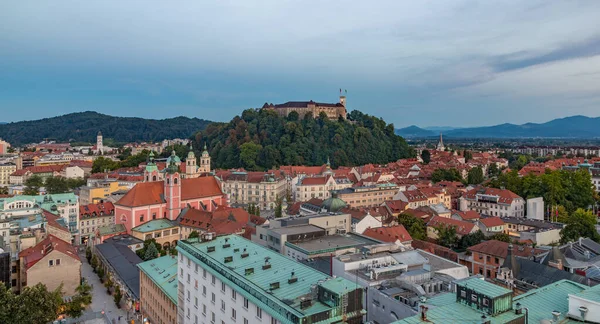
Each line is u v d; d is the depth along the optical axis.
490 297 51.06
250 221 178.50
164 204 188.50
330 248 100.88
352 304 56.81
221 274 72.56
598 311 51.22
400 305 65.12
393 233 144.62
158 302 102.06
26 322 87.62
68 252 124.19
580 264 107.19
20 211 166.12
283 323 55.56
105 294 128.12
